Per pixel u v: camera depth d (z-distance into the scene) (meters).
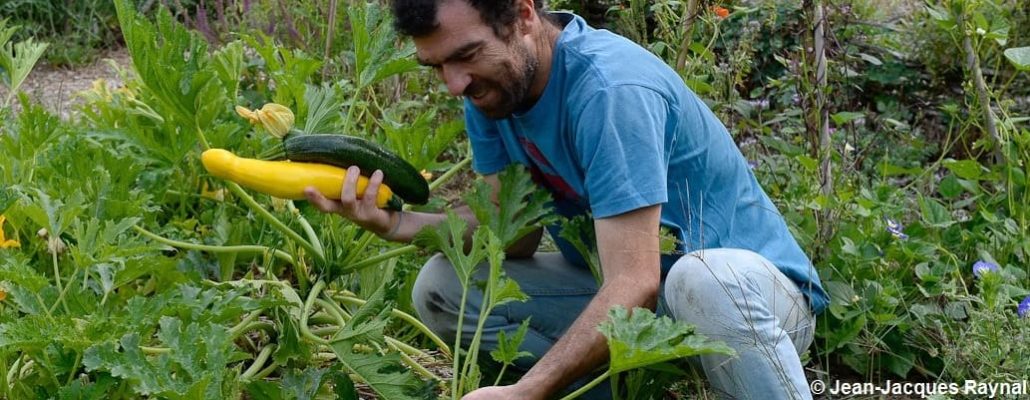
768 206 2.99
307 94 3.57
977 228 4.02
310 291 3.35
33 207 2.93
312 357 3.29
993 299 3.32
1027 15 5.48
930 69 5.80
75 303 2.94
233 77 3.96
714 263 2.67
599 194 2.52
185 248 3.46
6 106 4.34
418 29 2.43
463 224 2.83
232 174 2.68
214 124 3.85
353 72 5.17
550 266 3.21
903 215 4.48
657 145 2.53
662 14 4.16
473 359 2.77
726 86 4.54
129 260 2.97
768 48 5.76
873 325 3.64
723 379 2.71
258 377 3.24
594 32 2.66
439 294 3.14
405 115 5.33
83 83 7.31
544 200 2.85
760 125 4.75
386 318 2.92
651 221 2.52
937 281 3.65
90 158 3.76
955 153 5.48
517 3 2.49
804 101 4.13
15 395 2.88
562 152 2.71
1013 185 4.21
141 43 3.05
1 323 2.81
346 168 2.76
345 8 5.30
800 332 2.89
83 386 2.64
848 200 3.89
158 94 3.12
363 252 3.71
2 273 2.76
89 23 7.96
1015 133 4.20
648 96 2.55
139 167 3.62
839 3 5.45
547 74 2.62
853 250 3.69
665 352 2.35
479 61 2.48
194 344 2.50
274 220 3.28
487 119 2.94
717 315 2.65
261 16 5.68
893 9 6.53
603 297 2.49
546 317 3.12
